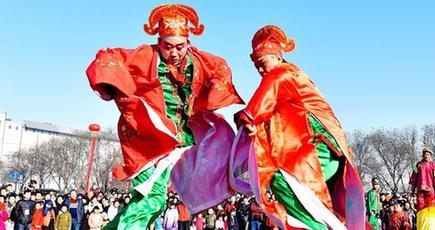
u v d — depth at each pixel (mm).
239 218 19016
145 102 5625
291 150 5297
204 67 6273
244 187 5898
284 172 5199
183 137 6371
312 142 5473
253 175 5160
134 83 5586
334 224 5082
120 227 5637
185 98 6254
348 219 5461
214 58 6387
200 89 6242
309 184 5184
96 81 5312
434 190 10070
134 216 5695
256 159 5164
